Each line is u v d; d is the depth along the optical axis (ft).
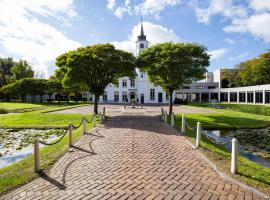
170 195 14.55
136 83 173.68
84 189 15.39
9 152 28.35
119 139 31.60
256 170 19.51
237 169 18.24
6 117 60.70
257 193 14.78
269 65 134.31
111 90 174.60
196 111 84.53
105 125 45.57
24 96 172.04
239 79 183.32
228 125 47.44
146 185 16.06
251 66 154.10
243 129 45.65
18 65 203.51
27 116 60.85
